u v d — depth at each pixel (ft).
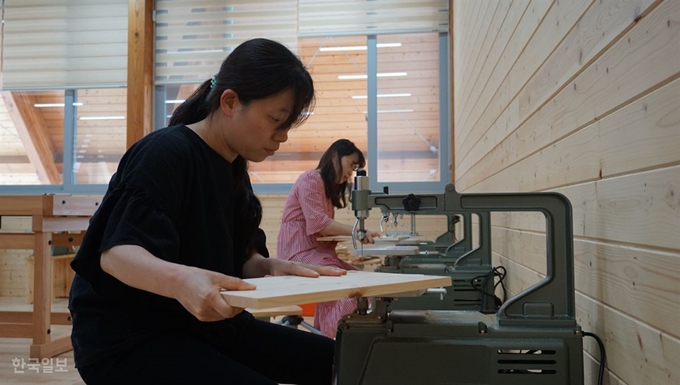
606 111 3.44
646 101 2.85
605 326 3.57
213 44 18.04
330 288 2.71
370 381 3.37
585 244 3.98
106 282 3.14
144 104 17.49
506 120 6.94
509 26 6.66
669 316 2.62
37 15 18.53
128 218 2.96
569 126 4.25
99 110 18.81
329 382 4.05
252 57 3.43
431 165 17.46
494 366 3.34
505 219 7.61
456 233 15.37
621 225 3.24
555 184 4.69
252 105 3.43
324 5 17.70
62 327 13.20
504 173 7.13
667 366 2.65
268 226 17.58
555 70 4.61
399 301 7.06
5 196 10.52
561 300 3.58
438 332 3.42
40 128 19.35
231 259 3.86
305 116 3.67
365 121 18.25
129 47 17.48
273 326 4.25
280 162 18.58
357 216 4.61
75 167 18.95
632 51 3.01
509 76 6.68
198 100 3.92
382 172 17.61
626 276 3.19
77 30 18.40
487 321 3.59
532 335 3.41
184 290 2.60
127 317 3.27
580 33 3.94
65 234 12.19
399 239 9.30
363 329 3.44
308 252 8.80
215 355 3.33
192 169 3.49
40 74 18.49
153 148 3.31
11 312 12.09
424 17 17.35
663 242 2.68
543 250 5.14
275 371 4.10
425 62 17.49
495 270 7.25
